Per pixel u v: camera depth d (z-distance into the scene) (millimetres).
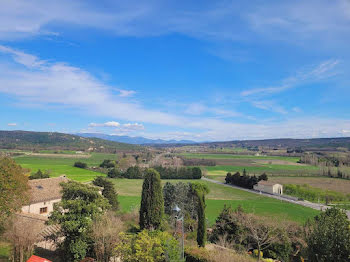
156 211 22797
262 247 24812
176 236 22484
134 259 15203
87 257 19281
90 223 19141
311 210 57812
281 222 28734
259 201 68938
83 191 20469
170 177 111125
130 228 25453
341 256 12664
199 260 16953
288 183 94438
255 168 134375
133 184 90750
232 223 26734
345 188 84750
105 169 113000
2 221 21031
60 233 20562
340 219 14836
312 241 13836
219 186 96000
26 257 17891
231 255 17312
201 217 22172
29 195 24797
